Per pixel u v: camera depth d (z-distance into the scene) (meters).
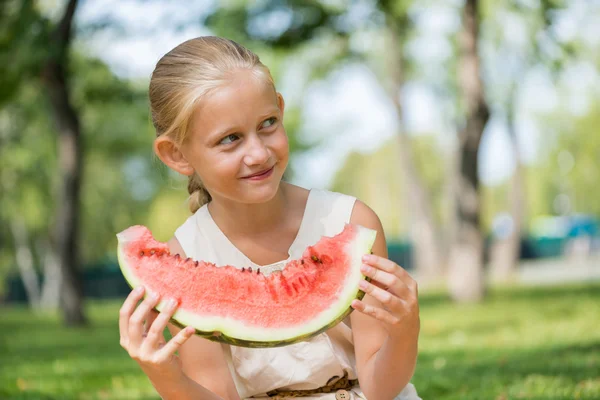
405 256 43.38
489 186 54.84
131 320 2.07
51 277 33.09
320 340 2.48
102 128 24.12
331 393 2.52
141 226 2.26
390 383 2.32
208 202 2.77
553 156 34.94
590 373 5.26
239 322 2.11
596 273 25.45
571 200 48.34
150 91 2.35
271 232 2.53
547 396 4.48
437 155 44.94
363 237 2.14
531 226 50.97
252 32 13.17
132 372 7.16
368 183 49.97
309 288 2.13
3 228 32.28
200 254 2.57
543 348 7.04
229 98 2.14
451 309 12.96
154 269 2.16
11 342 11.88
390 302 2.04
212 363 2.55
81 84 15.92
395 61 22.03
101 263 38.12
